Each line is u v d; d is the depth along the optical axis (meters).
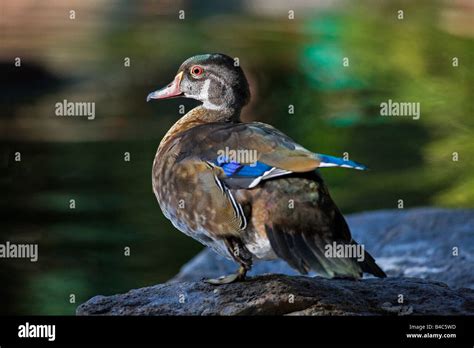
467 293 8.20
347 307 7.59
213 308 7.61
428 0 32.19
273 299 7.54
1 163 17.86
